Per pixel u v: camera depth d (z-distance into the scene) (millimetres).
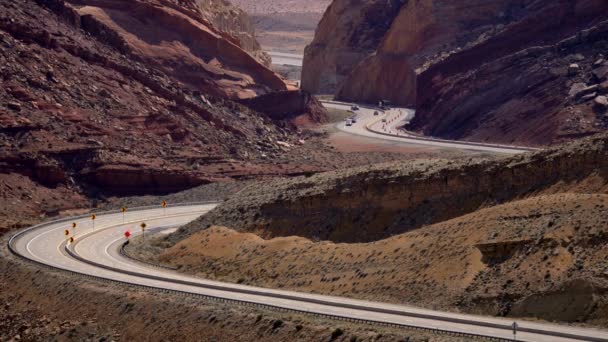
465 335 92000
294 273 122938
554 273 100438
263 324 103500
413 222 124562
